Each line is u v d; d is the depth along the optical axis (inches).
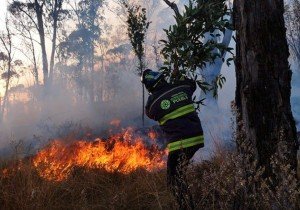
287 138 132.2
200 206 142.9
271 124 132.8
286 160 130.6
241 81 140.6
